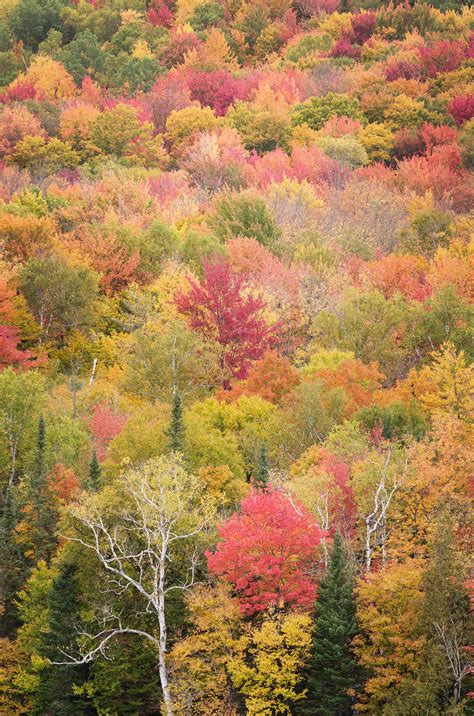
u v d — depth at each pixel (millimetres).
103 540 65688
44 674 66438
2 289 112312
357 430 82375
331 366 101500
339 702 58406
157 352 98938
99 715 64375
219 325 109000
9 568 72312
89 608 65125
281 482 72125
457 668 56531
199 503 71938
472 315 109688
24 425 86188
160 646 59219
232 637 61469
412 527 67562
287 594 60188
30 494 74250
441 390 93125
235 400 96062
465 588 58500
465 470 69875
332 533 67000
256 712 58750
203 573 65938
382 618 57812
